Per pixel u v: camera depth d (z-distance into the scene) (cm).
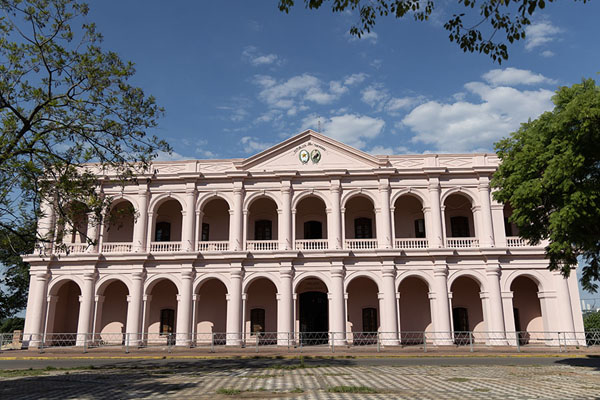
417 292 3231
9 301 3928
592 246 1664
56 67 1614
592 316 3556
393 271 2977
